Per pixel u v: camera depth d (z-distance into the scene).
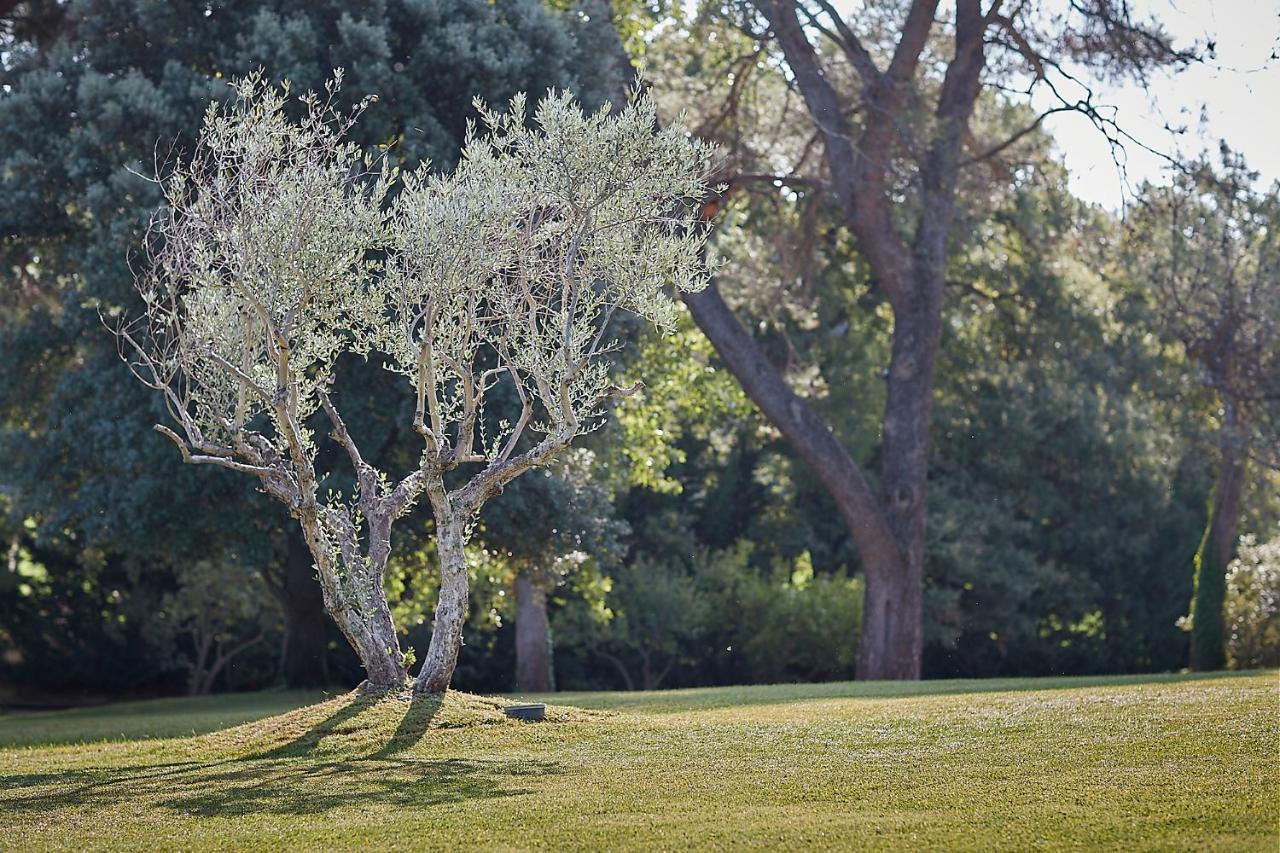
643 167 13.58
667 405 31.17
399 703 13.34
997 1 26.78
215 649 44.25
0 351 22.34
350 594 13.71
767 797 9.09
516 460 13.70
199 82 20.41
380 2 21.20
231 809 9.37
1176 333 31.23
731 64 29.20
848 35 27.25
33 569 42.22
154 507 20.73
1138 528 43.66
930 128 26.61
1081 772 9.40
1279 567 31.12
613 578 40.56
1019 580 40.94
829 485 28.31
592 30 23.80
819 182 28.55
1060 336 35.59
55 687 43.34
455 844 7.84
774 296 30.72
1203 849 6.82
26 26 23.19
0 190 20.75
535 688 32.12
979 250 33.38
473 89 21.23
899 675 28.48
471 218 12.93
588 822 8.38
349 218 13.29
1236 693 13.70
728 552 41.91
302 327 13.59
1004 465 41.75
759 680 40.44
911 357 28.81
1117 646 44.28
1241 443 30.95
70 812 9.56
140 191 19.62
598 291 19.95
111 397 20.91
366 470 14.27
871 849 7.25
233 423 13.45
